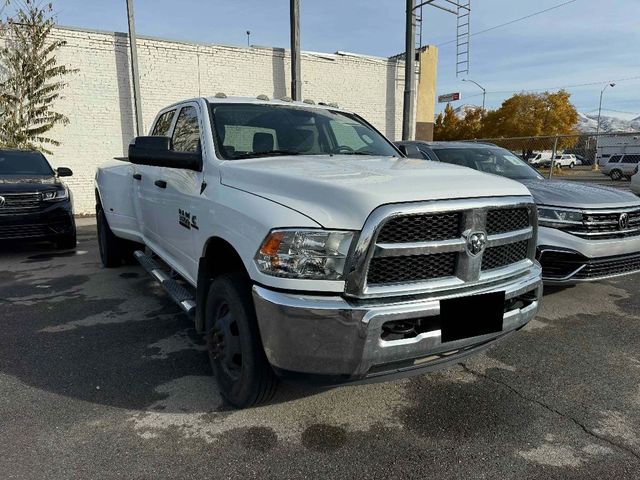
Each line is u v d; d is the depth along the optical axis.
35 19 11.34
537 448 2.54
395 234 2.29
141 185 4.72
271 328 2.32
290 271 2.28
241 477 2.29
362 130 4.32
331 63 15.74
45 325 4.27
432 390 3.16
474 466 2.39
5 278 5.90
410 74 15.11
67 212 7.41
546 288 5.47
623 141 32.06
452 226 2.42
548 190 5.02
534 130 43.12
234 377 2.82
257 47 14.39
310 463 2.40
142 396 3.04
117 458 2.42
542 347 3.86
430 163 3.21
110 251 6.21
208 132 3.46
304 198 2.42
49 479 2.25
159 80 13.17
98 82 12.43
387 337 2.31
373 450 2.51
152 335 4.04
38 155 8.58
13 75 11.44
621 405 2.98
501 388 3.19
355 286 2.23
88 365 3.47
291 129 3.81
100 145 12.66
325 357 2.26
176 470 2.33
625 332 4.17
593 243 4.50
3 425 2.70
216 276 3.14
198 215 3.19
